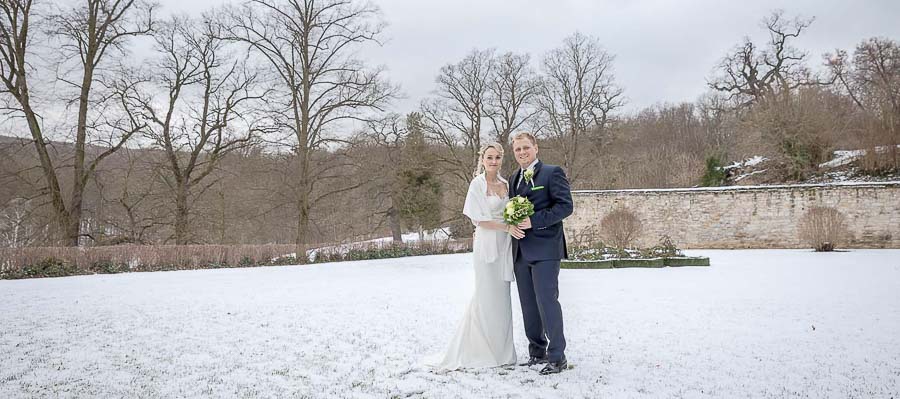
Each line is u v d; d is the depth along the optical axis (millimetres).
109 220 22859
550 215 4312
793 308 7543
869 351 4945
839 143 35312
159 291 10883
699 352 4922
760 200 26422
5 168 19609
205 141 24047
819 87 37125
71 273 16062
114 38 20938
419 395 3699
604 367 4387
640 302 8312
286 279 13773
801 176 34156
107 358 4879
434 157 35438
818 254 20281
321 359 4809
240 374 4293
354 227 29859
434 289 10797
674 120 57031
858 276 11867
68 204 21781
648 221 28156
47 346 5422
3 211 20141
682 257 16500
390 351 5133
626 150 49188
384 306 8320
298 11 24469
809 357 4723
